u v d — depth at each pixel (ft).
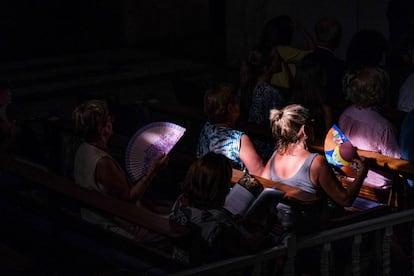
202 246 16.60
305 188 19.88
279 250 15.78
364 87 22.85
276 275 17.83
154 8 58.39
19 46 54.24
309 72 25.85
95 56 55.57
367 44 39.78
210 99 21.98
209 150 21.99
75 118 20.40
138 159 20.83
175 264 17.37
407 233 22.61
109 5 57.00
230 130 21.83
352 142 23.44
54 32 55.52
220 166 16.63
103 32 57.36
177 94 33.01
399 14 39.68
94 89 47.50
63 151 21.58
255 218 17.29
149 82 49.19
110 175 19.97
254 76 28.02
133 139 20.92
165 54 56.13
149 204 22.11
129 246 18.56
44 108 43.52
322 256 16.58
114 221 20.39
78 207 21.81
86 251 19.16
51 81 48.93
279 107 26.86
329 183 19.75
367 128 23.00
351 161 20.75
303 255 20.25
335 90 32.17
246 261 15.31
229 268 15.08
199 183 16.57
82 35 56.54
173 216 17.13
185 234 16.93
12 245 21.24
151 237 20.72
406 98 29.91
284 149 20.24
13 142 26.30
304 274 20.35
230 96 21.98
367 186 22.94
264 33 35.55
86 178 20.07
